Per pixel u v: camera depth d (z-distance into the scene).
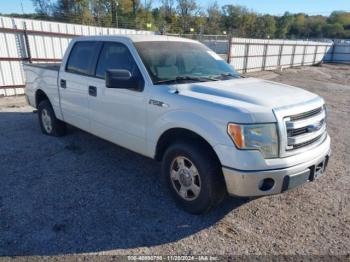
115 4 53.97
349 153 5.64
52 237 2.97
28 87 6.36
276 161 2.91
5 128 6.60
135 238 2.99
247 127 2.82
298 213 3.49
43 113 6.01
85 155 5.07
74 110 5.02
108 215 3.36
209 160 3.12
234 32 83.25
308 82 19.05
